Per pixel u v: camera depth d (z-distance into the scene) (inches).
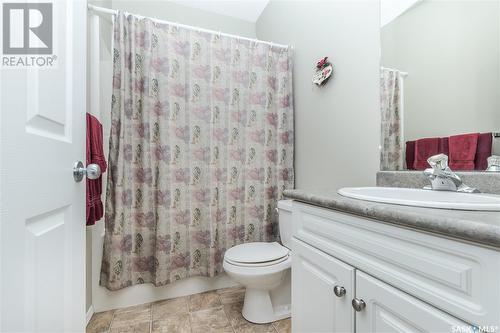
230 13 96.2
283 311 59.4
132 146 61.3
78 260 31.8
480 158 35.3
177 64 64.8
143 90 61.9
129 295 62.6
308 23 68.7
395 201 26.3
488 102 34.5
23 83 20.8
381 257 25.0
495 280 16.7
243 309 58.7
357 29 53.2
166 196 62.9
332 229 31.6
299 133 74.2
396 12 45.8
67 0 28.9
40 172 22.9
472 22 36.1
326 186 62.9
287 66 74.8
